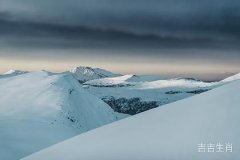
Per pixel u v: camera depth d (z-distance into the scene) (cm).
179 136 3253
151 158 3003
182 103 3862
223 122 3281
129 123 3759
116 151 3219
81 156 3244
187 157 2919
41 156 3450
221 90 3866
